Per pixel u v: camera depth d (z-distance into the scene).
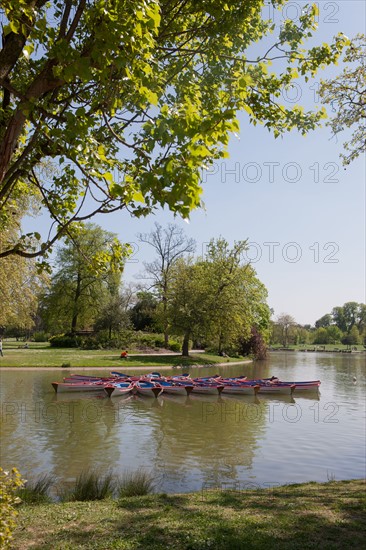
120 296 51.16
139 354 42.44
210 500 7.22
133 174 5.31
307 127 7.61
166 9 6.40
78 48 5.58
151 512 6.42
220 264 41.53
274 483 9.52
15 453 11.16
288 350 98.00
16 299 23.09
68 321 53.78
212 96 5.76
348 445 12.98
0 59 4.36
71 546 5.10
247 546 5.17
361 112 12.27
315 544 5.28
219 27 6.46
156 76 4.70
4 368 29.08
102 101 5.05
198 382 25.33
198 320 40.41
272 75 7.45
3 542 3.65
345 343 112.00
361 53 11.91
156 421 16.05
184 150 3.45
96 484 8.05
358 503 6.99
